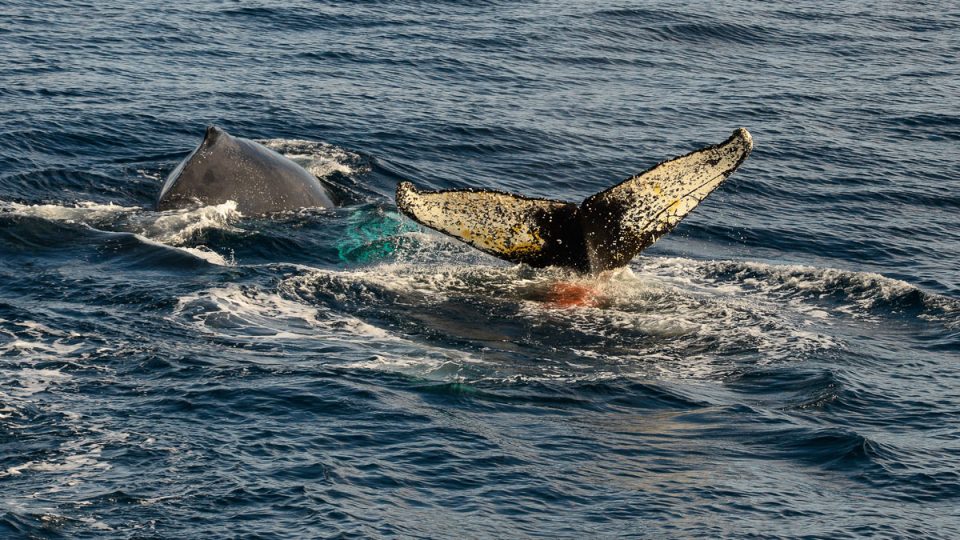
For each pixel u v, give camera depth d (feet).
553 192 190.29
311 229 146.20
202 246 138.62
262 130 204.44
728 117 243.19
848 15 376.07
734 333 118.73
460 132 214.07
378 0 335.88
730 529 82.07
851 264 160.15
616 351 112.98
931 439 98.68
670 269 139.03
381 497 84.02
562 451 92.79
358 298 122.11
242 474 85.76
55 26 272.51
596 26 325.83
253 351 108.17
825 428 98.53
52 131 190.49
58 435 89.76
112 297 119.14
